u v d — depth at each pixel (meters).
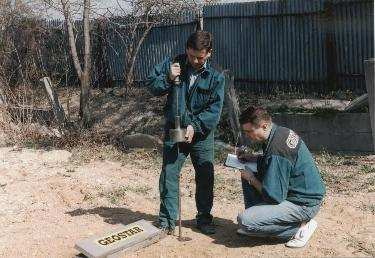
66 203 6.59
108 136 10.94
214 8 12.82
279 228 4.76
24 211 6.34
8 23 13.89
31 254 5.07
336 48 11.22
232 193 6.62
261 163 4.77
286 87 11.99
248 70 12.48
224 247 4.91
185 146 5.17
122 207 6.37
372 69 7.78
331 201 6.10
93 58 14.91
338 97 10.83
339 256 4.63
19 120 10.69
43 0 12.99
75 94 14.19
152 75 5.05
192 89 5.02
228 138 9.67
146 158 8.81
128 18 13.90
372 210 5.74
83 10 11.87
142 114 12.39
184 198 6.57
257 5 12.16
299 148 4.67
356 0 10.84
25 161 8.68
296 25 11.69
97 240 4.93
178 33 13.55
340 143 8.59
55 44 15.04
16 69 12.64
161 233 5.13
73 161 8.68
